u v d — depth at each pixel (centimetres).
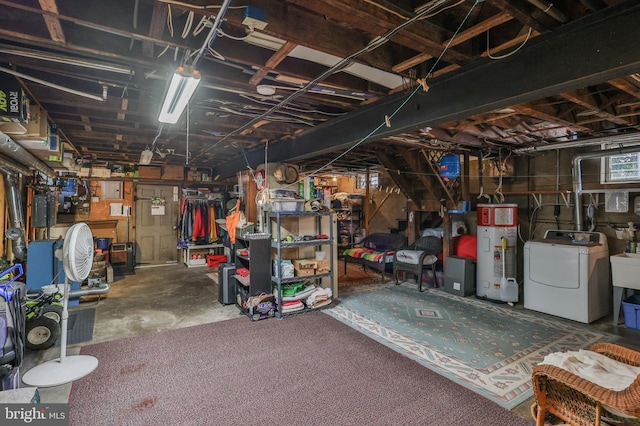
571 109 315
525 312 419
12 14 179
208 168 828
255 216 519
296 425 201
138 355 294
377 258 587
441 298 480
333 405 221
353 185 948
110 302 462
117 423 202
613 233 427
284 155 469
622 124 360
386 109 298
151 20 178
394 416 210
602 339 335
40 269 409
